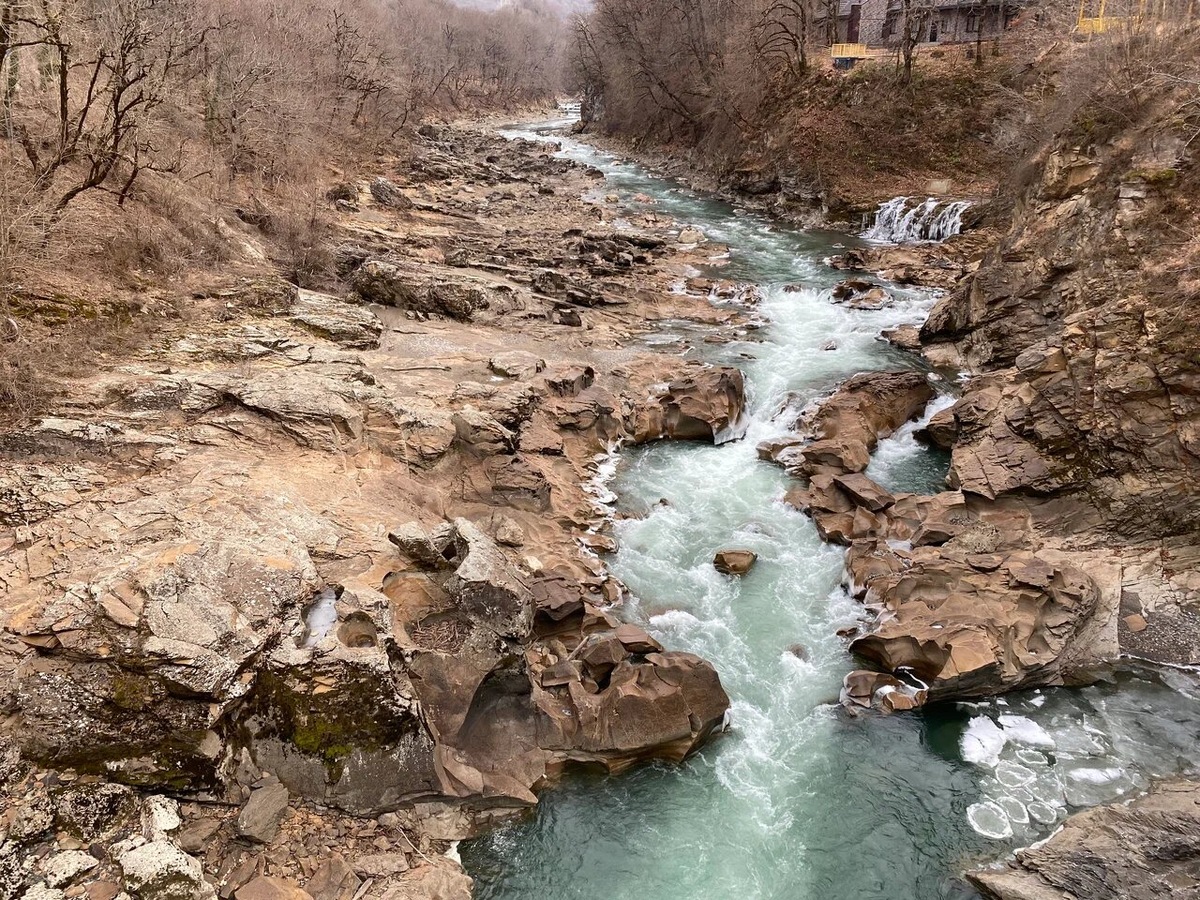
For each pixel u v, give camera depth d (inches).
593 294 1023.0
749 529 592.7
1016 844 374.0
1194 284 528.1
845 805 395.2
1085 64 788.6
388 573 413.4
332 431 523.5
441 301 903.7
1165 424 525.0
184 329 650.8
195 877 289.1
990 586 480.1
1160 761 413.4
